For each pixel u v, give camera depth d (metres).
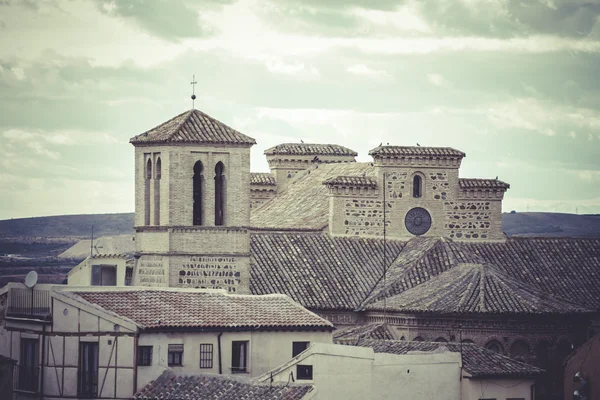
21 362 147.25
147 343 140.62
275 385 130.62
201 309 147.88
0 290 151.00
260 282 177.12
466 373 142.38
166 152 171.00
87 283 172.50
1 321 150.12
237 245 173.75
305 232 191.38
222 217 173.75
